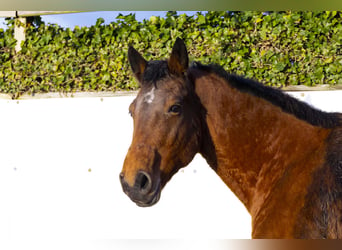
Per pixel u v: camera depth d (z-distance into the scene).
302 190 1.87
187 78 2.19
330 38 4.05
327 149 1.91
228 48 4.26
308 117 2.07
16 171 4.75
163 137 2.01
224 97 2.20
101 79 4.62
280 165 2.05
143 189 1.91
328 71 4.07
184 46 2.12
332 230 1.73
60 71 4.71
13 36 4.91
